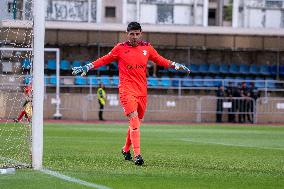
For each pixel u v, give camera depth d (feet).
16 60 120.16
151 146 87.56
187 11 233.76
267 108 191.62
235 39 224.12
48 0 219.20
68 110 187.32
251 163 61.87
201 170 52.90
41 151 51.11
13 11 54.75
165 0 231.50
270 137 118.62
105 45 216.13
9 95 120.88
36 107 50.39
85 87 202.90
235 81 197.98
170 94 207.82
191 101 189.78
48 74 217.15
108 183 42.37
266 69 230.68
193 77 224.94
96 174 47.75
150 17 230.68
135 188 40.22
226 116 191.83
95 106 188.44
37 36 49.24
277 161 64.95
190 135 120.67
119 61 58.29
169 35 220.43
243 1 235.20
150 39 219.82
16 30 60.39
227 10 249.96
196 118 190.19
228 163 61.21
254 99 189.78
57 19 220.64
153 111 188.55
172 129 144.77
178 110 189.47
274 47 225.76
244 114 190.70
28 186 40.37
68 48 222.28
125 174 48.19
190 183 43.42
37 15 49.11
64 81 203.31
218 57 232.32
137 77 57.93
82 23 214.28
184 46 221.87
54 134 114.73
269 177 48.42
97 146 84.74
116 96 189.98
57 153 70.49
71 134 115.55
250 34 224.33
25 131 73.92
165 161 61.72
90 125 156.46
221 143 97.71
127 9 228.22
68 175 46.68
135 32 57.26
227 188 41.32
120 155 68.64
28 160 55.77
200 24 232.32
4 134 105.81
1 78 124.57
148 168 53.62
